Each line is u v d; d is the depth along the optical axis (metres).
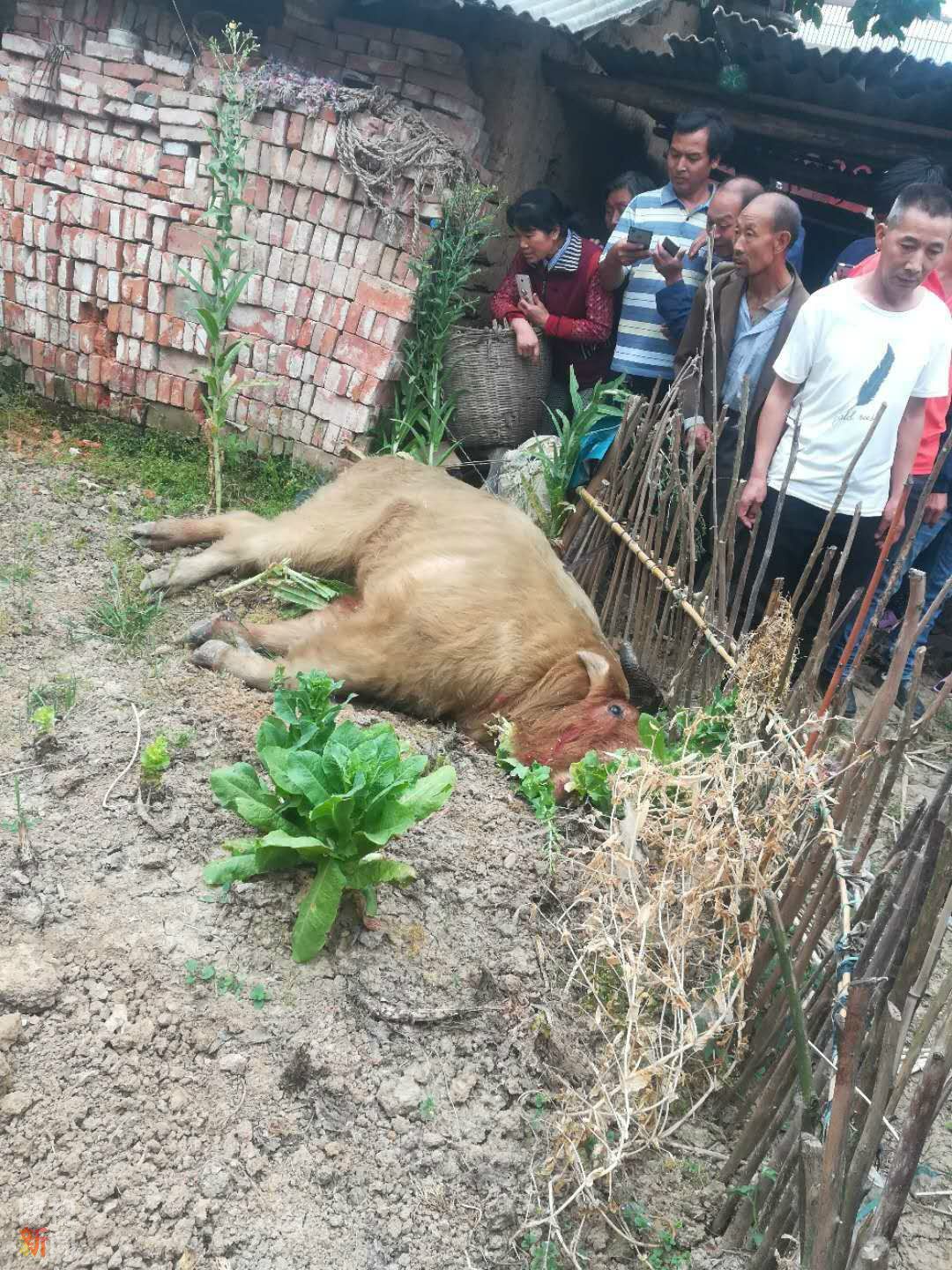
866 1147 2.24
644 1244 2.91
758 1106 2.92
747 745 3.04
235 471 6.73
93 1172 2.74
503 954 3.51
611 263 6.11
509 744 4.39
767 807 3.04
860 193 8.96
